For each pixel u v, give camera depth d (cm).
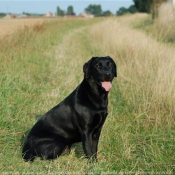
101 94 519
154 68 976
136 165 530
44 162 516
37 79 1014
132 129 666
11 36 1347
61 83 990
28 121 673
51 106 769
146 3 4000
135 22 3566
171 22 2031
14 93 785
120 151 563
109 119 692
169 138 612
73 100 532
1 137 596
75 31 2919
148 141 607
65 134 539
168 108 721
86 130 523
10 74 873
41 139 536
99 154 563
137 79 938
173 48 1272
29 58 1212
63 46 1805
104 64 525
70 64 1281
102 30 2231
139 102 782
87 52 1625
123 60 1198
